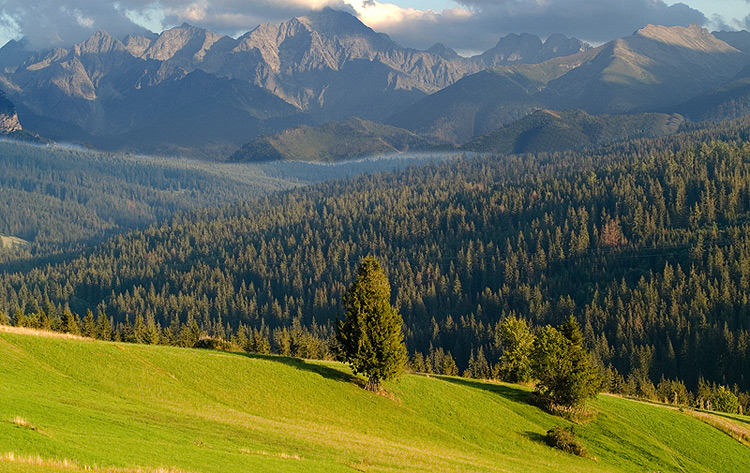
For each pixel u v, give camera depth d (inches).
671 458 3521.2
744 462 3666.3
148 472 1705.2
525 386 4429.1
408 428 3206.2
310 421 2989.7
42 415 2055.9
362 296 3469.5
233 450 2187.5
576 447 3363.7
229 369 3275.1
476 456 3019.2
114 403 2529.5
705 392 6378.0
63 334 3267.7
